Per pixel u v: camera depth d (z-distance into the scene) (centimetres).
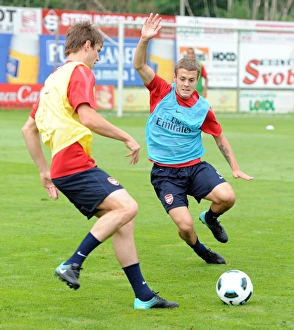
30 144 1212
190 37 7181
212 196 1480
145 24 1442
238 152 3762
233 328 1055
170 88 1502
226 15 10656
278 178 2853
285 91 7669
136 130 4900
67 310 1147
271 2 11369
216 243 1702
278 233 1820
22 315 1119
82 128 1116
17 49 6738
